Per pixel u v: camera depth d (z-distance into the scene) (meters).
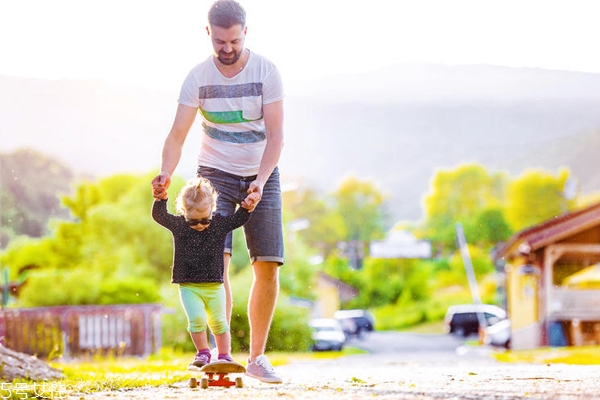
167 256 43.56
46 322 26.77
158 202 6.23
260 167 6.33
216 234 6.13
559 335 36.84
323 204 112.12
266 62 6.51
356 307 93.94
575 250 36.97
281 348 33.62
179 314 31.75
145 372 10.95
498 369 9.21
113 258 43.59
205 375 6.56
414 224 116.88
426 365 13.94
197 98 6.50
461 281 97.44
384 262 95.62
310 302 47.94
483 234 101.88
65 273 33.41
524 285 38.50
